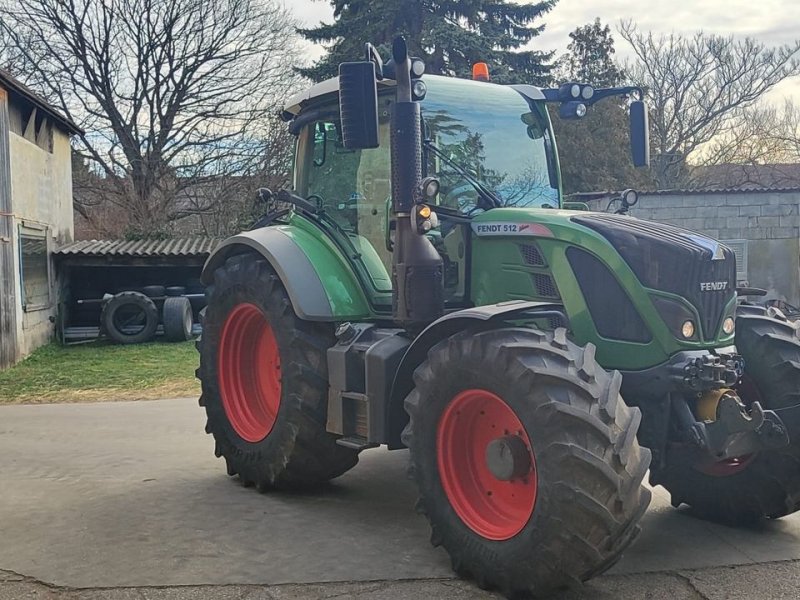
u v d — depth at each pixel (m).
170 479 5.43
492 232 4.25
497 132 4.84
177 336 15.27
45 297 14.81
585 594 3.48
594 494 3.12
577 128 16.78
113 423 7.46
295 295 4.65
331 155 5.15
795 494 4.12
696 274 3.74
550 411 3.21
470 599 3.46
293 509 4.73
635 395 3.81
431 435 3.76
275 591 3.57
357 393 4.38
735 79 33.12
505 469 3.47
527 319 3.97
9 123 12.73
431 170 4.52
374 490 5.13
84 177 28.64
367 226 4.85
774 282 16.28
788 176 32.62
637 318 3.79
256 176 27.73
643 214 16.33
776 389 4.19
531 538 3.29
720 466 4.34
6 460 5.98
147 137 28.48
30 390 9.87
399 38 3.92
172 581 3.68
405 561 3.90
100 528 4.41
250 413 5.38
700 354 3.72
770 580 3.62
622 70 29.81
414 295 4.09
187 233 29.41
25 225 13.51
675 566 3.79
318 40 22.41
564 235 3.97
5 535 4.30
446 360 3.67
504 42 20.88
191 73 28.11
